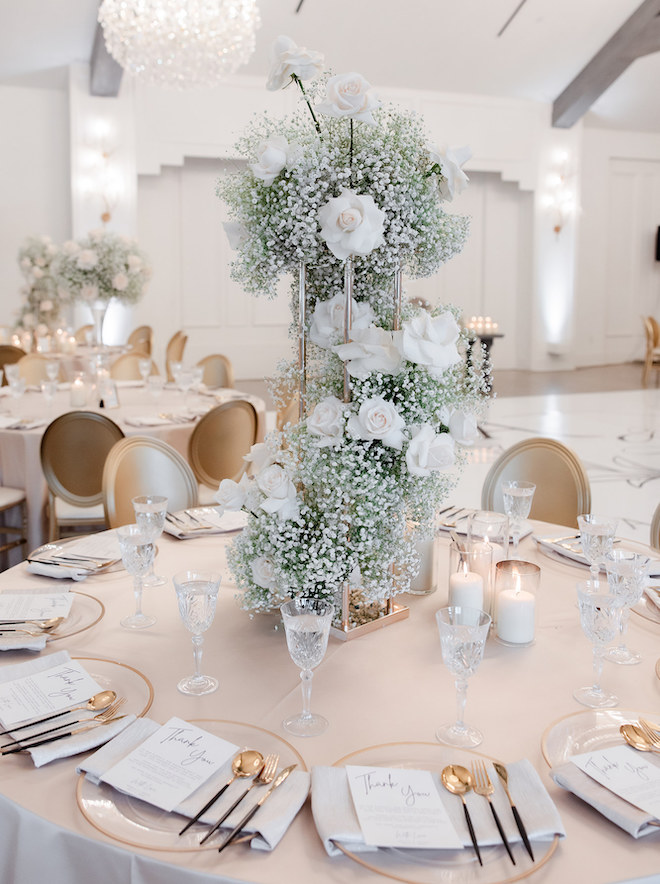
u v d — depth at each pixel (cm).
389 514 167
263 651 167
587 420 882
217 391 530
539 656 166
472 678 156
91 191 1018
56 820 114
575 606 192
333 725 139
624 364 1416
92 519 396
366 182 159
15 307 1058
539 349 1297
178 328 1128
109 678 152
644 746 129
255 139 167
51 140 1038
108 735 131
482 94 1156
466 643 128
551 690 152
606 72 1098
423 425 157
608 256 1371
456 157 162
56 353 732
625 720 139
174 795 116
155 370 642
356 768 121
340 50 1002
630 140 1339
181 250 1114
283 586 168
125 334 1088
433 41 1016
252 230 166
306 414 178
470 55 1056
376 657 165
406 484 165
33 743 129
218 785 119
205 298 1135
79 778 122
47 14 894
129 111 1013
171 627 178
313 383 176
